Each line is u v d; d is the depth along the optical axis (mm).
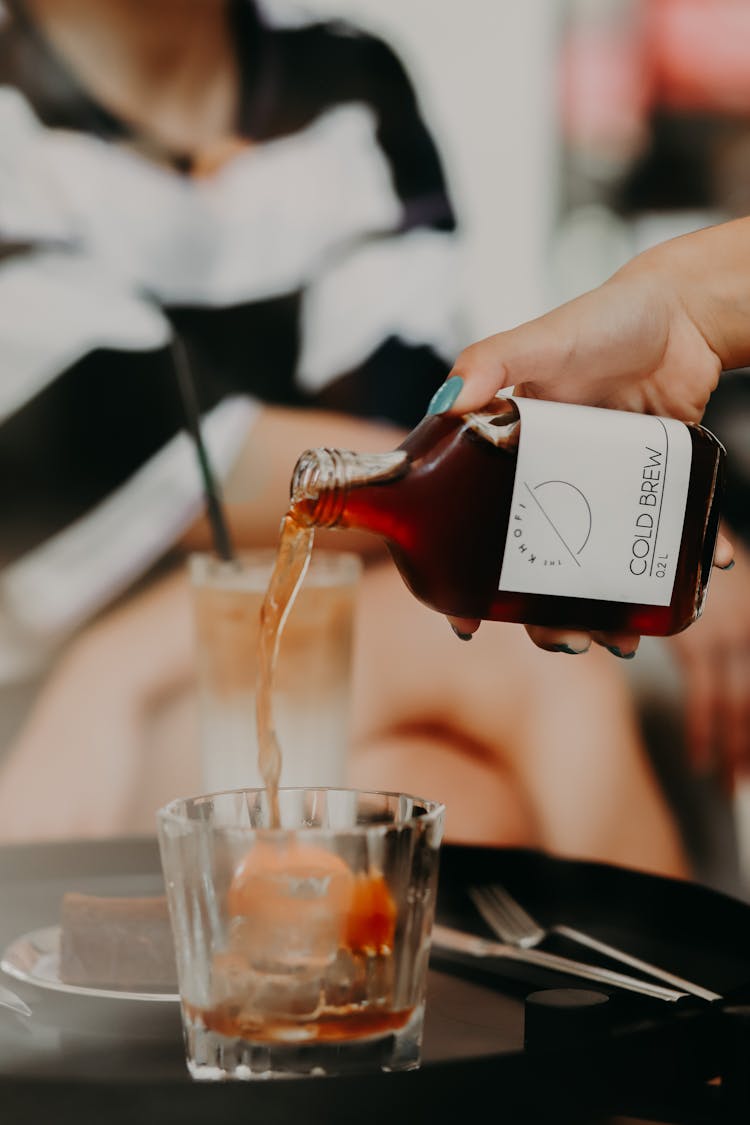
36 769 1854
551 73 1970
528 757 1975
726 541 905
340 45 1896
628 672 2004
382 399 1954
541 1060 588
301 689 1014
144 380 1869
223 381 1894
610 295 959
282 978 576
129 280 1854
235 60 1864
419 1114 566
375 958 587
